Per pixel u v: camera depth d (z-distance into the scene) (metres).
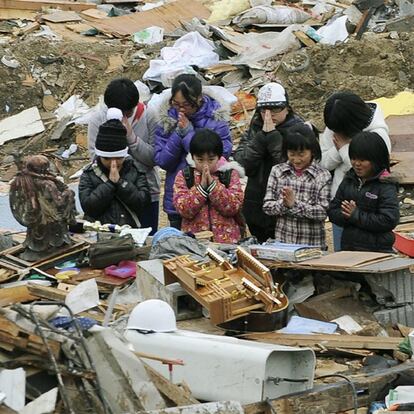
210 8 31.94
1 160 24.78
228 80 26.02
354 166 11.95
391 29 27.61
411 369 9.48
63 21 30.92
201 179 12.60
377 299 11.26
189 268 10.69
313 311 11.12
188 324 10.54
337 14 29.14
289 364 8.94
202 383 8.84
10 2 31.45
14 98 26.94
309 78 25.39
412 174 19.50
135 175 13.45
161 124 13.88
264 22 28.95
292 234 12.48
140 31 30.03
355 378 9.34
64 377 7.78
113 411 7.85
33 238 12.29
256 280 10.70
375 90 24.58
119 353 8.01
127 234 12.60
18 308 8.02
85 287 9.84
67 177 23.36
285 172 12.55
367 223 11.93
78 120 25.83
